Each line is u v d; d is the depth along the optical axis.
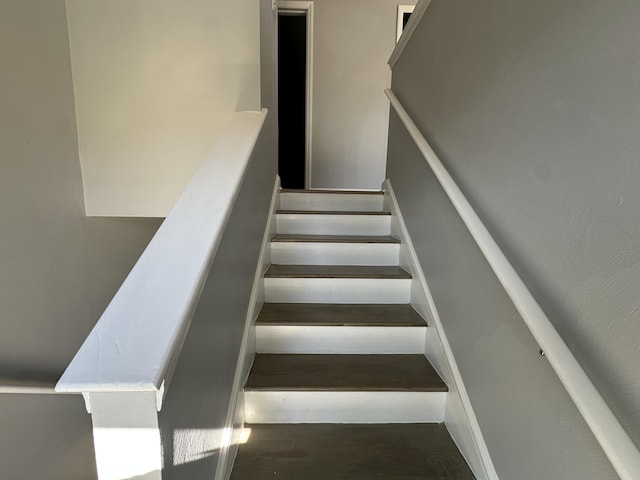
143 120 2.02
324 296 2.13
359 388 1.60
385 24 3.96
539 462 0.99
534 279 1.02
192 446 0.94
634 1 0.72
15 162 1.57
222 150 1.54
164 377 0.69
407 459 1.43
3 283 1.52
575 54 0.87
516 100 1.12
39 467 1.76
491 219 1.26
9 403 1.59
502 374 1.18
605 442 0.68
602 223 0.79
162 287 0.85
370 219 2.65
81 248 2.03
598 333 0.80
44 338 1.75
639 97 0.71
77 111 1.99
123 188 2.06
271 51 2.63
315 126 4.11
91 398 0.71
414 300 2.06
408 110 2.30
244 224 1.65
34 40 1.68
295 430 1.57
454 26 1.59
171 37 1.96
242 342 1.60
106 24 1.94
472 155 1.40
